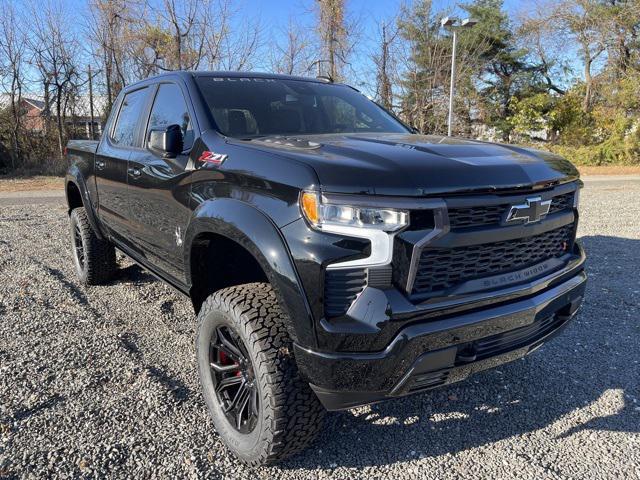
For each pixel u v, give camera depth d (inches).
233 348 99.3
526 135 1250.6
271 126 127.0
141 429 107.7
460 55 1106.1
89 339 151.2
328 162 84.9
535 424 112.8
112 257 199.6
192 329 161.6
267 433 90.6
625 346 151.8
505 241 92.2
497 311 89.1
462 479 94.4
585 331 162.9
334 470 97.0
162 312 175.8
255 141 107.4
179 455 100.0
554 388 128.1
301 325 82.5
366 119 148.7
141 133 147.5
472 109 1229.1
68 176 200.8
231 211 94.2
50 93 920.3
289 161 88.3
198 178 108.8
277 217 85.8
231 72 144.6
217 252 111.7
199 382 120.6
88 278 199.6
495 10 1339.8
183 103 131.3
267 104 133.5
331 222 80.0
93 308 179.3
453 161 88.7
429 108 1109.7
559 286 102.0
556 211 104.0
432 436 108.3
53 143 936.3
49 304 180.2
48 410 113.4
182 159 117.7
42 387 122.9
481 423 113.2
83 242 195.0
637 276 221.1
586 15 1216.8
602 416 115.6
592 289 204.2
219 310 97.1
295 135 123.3
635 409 118.3
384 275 79.5
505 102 1397.6
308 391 89.8
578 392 126.1
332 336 79.8
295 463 99.0
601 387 128.5
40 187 642.2
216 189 102.0
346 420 114.0
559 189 100.2
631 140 1013.2
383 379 81.4
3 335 152.7
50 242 286.0
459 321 84.8
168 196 121.6
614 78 1123.9
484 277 90.0
